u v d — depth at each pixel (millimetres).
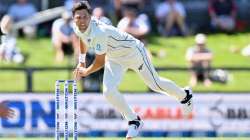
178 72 59000
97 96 48562
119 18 64938
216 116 48969
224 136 48781
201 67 53531
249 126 48906
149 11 69812
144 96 48719
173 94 34000
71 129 46875
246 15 71875
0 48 61938
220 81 57938
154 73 33094
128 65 32562
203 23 70812
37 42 65938
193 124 48781
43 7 69188
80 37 31438
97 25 31016
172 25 68750
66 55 61500
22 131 48188
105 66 32406
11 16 66250
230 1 70500
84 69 31875
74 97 29875
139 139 46281
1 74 60594
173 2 68688
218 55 65750
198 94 48844
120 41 31766
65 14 60812
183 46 66500
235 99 48875
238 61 64625
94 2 67812
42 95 48312
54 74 60156
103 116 48594
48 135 48281
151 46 65812
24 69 48688
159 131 48656
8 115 29688
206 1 71750
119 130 48562
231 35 70312
